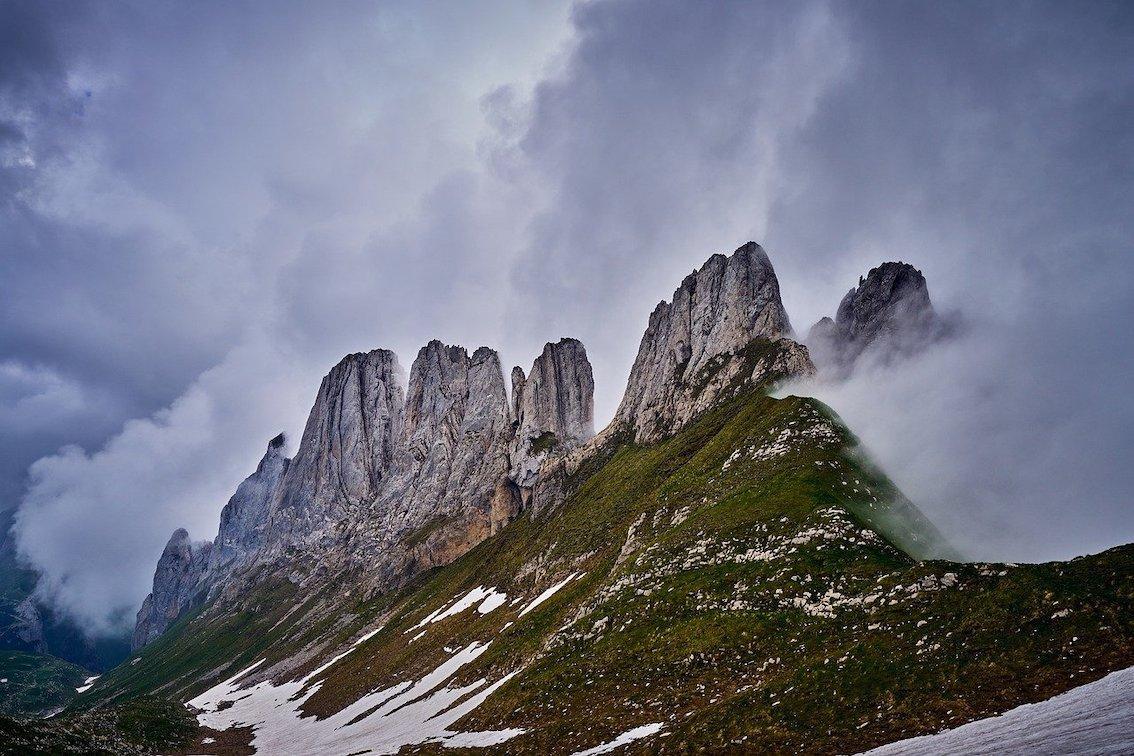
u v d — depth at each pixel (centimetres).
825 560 5628
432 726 7019
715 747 3475
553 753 4434
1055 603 3428
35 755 4656
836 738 3117
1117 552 3612
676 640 5484
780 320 19600
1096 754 1702
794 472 7838
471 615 13550
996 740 2295
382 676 12500
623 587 7219
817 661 4072
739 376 17650
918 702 3162
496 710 6112
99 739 6625
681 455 14475
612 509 13825
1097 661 2888
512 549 18138
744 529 6906
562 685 5822
